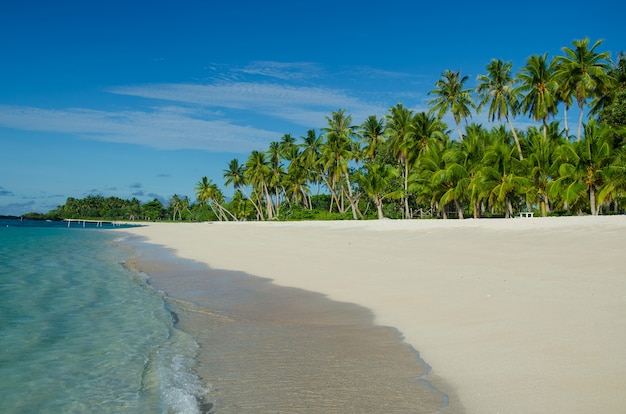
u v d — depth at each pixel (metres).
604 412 4.46
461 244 19.69
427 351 7.00
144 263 21.78
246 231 46.38
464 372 5.98
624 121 36.31
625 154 34.56
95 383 6.45
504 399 5.04
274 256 21.33
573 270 11.73
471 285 11.13
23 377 6.71
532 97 44.22
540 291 9.75
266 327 9.25
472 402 5.08
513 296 9.56
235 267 18.83
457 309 9.16
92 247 32.91
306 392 5.72
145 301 12.25
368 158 66.56
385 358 6.88
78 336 8.83
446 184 45.97
